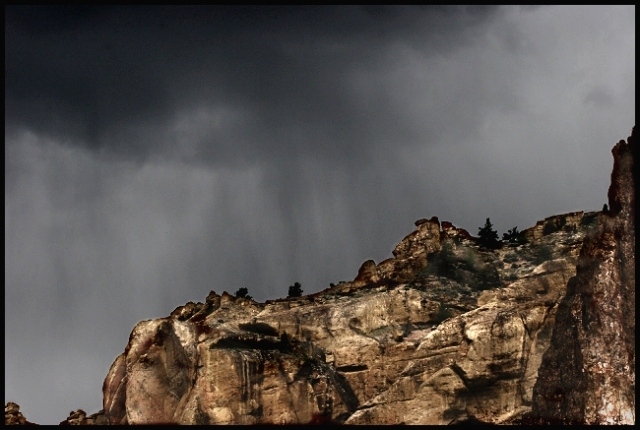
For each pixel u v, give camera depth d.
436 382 129.38
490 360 129.00
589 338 124.12
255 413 129.38
